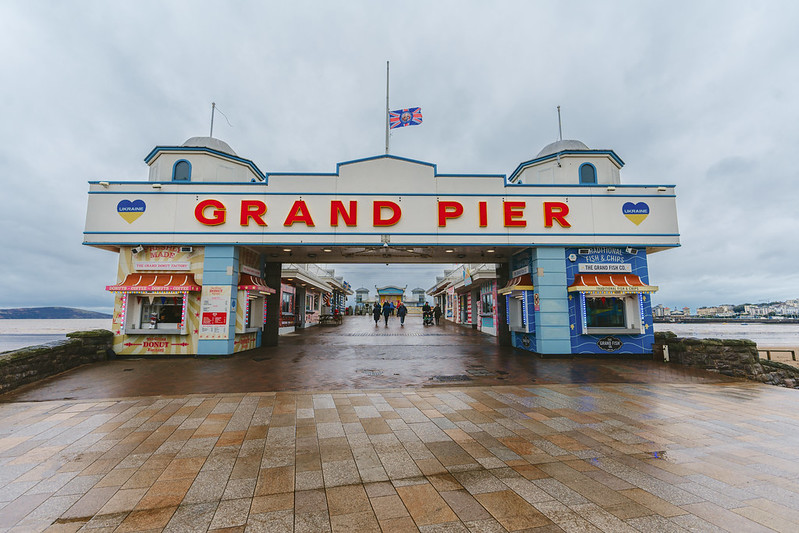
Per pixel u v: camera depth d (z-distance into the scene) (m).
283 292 19.70
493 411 5.81
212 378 8.35
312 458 3.99
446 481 3.47
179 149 12.45
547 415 5.61
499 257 14.77
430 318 27.52
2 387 7.02
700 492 3.25
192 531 2.67
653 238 12.05
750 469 3.74
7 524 2.74
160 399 6.47
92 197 11.46
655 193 12.24
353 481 3.46
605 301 12.18
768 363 11.23
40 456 4.04
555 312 11.80
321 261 15.34
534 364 10.34
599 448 4.30
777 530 2.66
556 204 12.10
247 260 12.95
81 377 8.48
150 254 11.64
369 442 4.47
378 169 12.06
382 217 11.91
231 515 2.88
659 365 10.47
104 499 3.12
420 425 5.11
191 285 11.21
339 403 6.24
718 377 8.99
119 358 11.15
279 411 5.76
